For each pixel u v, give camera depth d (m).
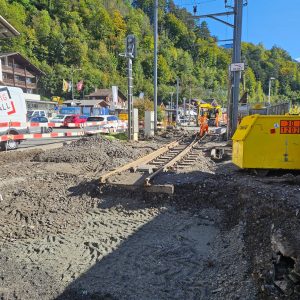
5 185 8.93
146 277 4.86
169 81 106.19
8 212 7.16
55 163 12.08
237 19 17.00
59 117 38.88
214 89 112.19
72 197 8.09
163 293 4.49
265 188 7.16
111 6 125.19
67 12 107.81
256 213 6.07
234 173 9.47
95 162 12.06
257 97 90.81
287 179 7.89
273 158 8.42
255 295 4.17
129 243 5.91
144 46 109.56
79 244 5.88
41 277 4.80
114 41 113.81
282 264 4.21
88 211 7.43
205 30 70.62
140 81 102.88
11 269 5.03
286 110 18.97
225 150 14.72
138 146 17.08
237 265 5.01
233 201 7.33
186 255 5.53
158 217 7.09
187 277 4.89
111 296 4.38
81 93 92.25
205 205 7.59
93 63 103.19
